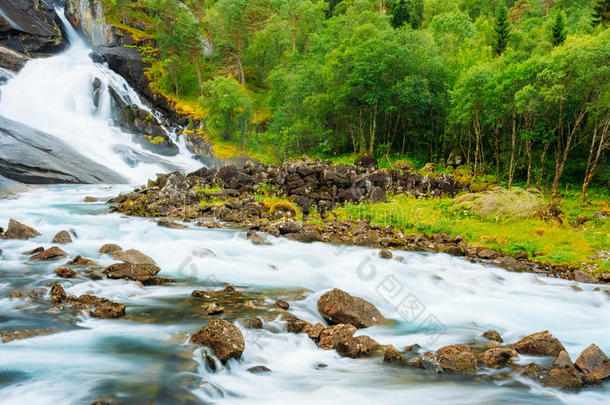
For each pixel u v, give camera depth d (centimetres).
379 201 2356
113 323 725
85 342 638
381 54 4116
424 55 4225
